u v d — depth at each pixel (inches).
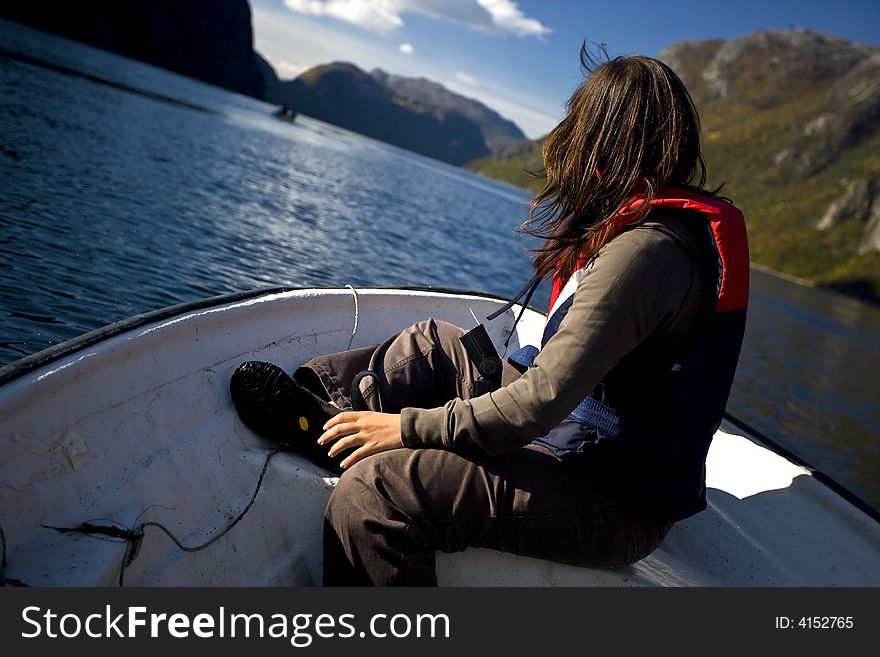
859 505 82.7
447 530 52.6
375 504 50.8
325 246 366.3
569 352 47.1
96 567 45.7
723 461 91.7
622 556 55.9
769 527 80.9
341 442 57.0
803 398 382.3
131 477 53.7
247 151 821.2
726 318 49.0
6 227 209.5
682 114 49.6
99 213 271.3
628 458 52.2
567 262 54.6
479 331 66.6
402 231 543.8
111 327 58.8
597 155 50.4
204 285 219.6
